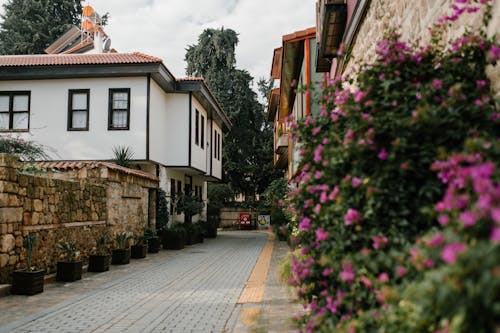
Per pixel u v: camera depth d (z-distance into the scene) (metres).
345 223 2.63
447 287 1.48
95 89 15.77
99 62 15.35
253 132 36.44
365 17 6.74
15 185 7.59
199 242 19.61
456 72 3.17
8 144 11.77
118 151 15.48
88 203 10.71
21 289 7.13
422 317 1.83
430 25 4.15
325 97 3.59
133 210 13.82
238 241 20.31
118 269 10.56
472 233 1.62
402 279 2.24
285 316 5.42
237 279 8.91
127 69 15.50
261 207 32.47
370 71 3.33
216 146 25.16
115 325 5.26
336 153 2.83
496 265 1.36
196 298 6.93
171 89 17.66
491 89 3.08
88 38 24.02
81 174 11.80
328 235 2.88
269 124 37.56
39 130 15.72
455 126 2.65
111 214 11.98
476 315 1.48
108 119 15.63
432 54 3.38
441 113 2.66
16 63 15.53
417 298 1.75
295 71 15.15
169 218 17.88
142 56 16.39
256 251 15.13
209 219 24.44
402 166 2.52
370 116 2.83
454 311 1.52
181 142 17.91
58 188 9.23
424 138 2.69
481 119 2.73
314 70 12.64
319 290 3.33
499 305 1.35
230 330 5.00
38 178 8.40
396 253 2.28
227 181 36.19
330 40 8.70
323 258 2.81
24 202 7.88
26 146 12.11
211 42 36.78
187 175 21.86
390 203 2.59
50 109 15.76
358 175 2.72
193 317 5.66
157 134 16.67
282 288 7.59
